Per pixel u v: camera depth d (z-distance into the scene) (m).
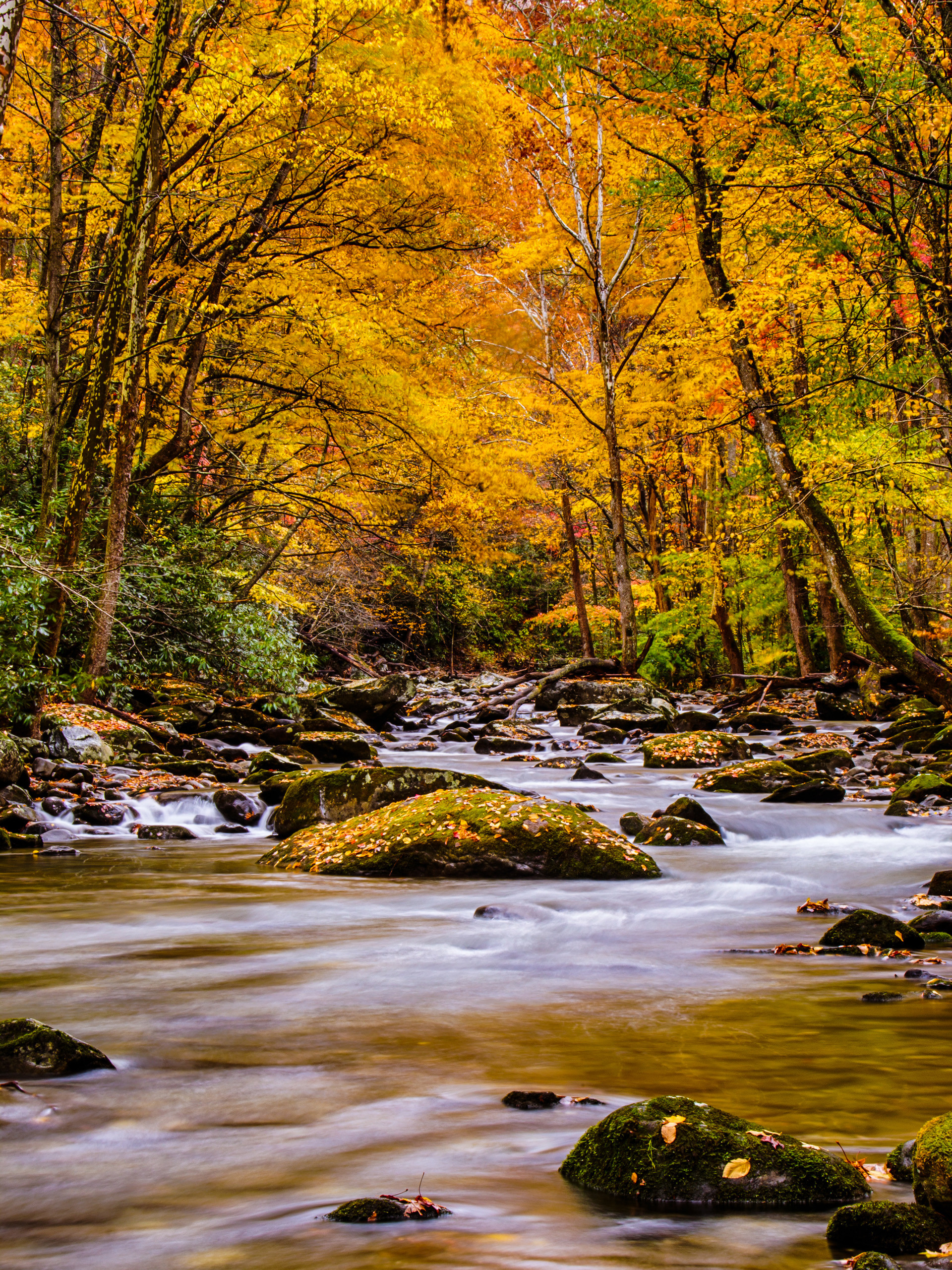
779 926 5.17
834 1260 1.72
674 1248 1.77
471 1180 2.13
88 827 8.28
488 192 18.42
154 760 11.59
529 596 38.19
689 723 17.08
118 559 12.61
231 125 12.80
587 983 4.00
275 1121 2.51
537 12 18.48
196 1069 2.94
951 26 9.34
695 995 3.80
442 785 7.80
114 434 13.20
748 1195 1.98
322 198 15.29
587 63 15.46
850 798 9.27
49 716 11.26
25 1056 2.90
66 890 5.94
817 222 11.18
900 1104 2.54
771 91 11.71
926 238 10.95
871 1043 3.11
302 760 12.74
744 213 11.12
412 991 3.88
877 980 4.04
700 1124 2.13
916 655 12.11
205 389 17.70
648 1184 2.00
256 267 14.52
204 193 13.48
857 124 10.03
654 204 15.91
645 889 6.05
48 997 3.79
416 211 15.91
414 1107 2.60
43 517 11.76
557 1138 2.37
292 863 6.76
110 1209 2.00
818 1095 2.62
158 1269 1.73
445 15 15.44
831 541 12.45
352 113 13.85
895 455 13.31
